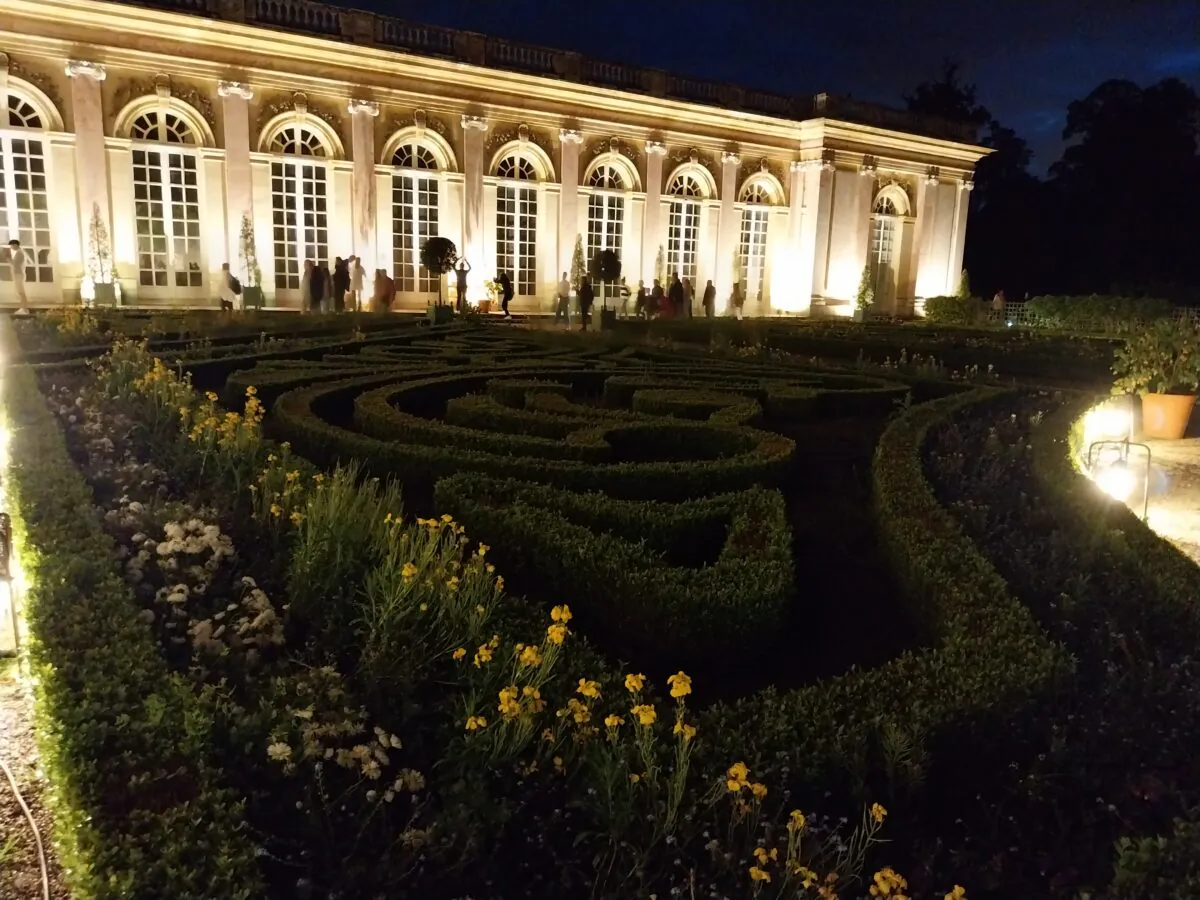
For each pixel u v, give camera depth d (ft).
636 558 17.65
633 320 82.74
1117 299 116.67
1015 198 187.83
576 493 22.00
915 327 92.38
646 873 11.00
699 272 119.85
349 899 10.59
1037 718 13.96
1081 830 12.57
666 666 16.31
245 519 20.27
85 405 29.71
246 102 84.07
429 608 15.75
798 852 10.79
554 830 11.75
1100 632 17.22
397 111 93.04
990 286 185.26
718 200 118.52
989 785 13.32
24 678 16.25
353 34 88.53
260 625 15.60
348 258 86.22
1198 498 32.53
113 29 77.00
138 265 81.46
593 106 105.50
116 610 14.46
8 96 74.59
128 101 78.95
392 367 40.19
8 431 24.70
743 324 80.94
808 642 18.06
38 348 43.50
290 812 11.73
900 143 130.52
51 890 11.46
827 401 37.29
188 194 83.66
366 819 11.48
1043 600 18.81
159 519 19.47
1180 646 17.56
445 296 98.89
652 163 111.55
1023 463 28.89
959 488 25.66
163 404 28.04
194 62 81.00
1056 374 57.00
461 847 11.41
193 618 15.88
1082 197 188.34
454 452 24.36
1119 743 13.88
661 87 110.83
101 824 9.84
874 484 25.40
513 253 103.71
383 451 24.72
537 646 14.44
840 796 12.30
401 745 12.94
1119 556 20.93
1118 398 44.09
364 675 14.47
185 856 9.53
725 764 12.17
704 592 16.14
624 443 28.66
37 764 14.07
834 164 123.95
